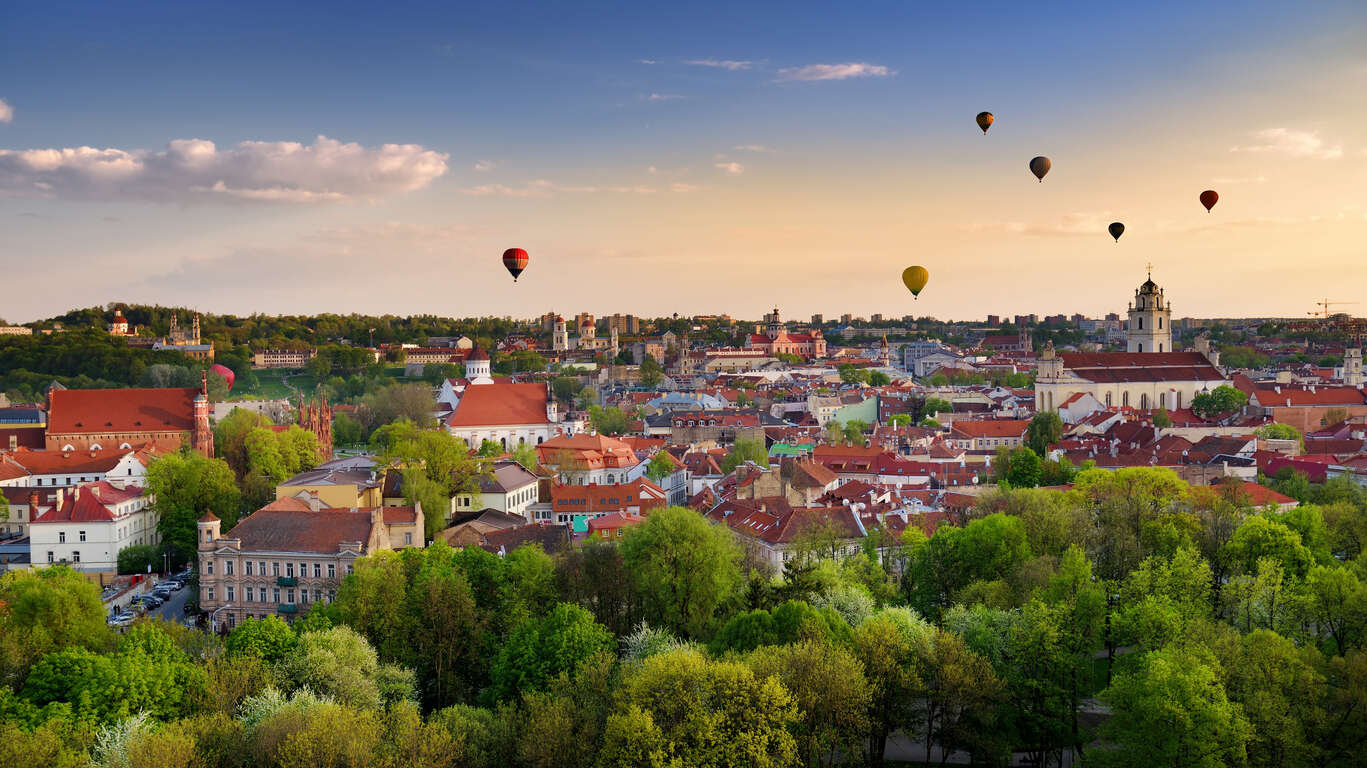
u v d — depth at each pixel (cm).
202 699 13188
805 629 13838
